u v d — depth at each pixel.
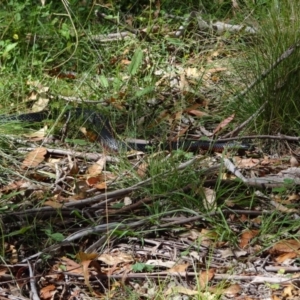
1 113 7.52
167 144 6.95
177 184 6.12
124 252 5.50
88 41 9.14
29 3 9.62
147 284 5.12
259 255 5.45
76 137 7.19
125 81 8.21
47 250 5.41
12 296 5.04
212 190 6.00
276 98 7.21
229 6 10.11
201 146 6.93
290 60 7.28
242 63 8.12
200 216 5.71
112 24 9.78
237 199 6.04
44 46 9.06
